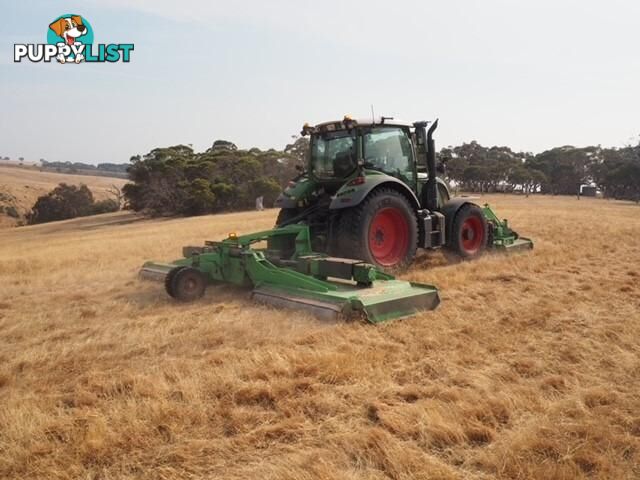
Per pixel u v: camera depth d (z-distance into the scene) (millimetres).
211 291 6332
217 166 52969
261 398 3150
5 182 101312
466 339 4273
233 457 2506
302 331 4473
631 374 3518
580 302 5527
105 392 3230
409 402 3115
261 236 6266
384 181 6859
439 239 7898
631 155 70500
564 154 78062
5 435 2691
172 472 2365
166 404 2979
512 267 7629
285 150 60031
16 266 9781
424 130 8016
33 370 3732
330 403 3021
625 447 2559
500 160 79875
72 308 5715
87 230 38219
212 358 3787
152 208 51406
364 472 2371
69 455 2514
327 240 7023
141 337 4418
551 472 2330
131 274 8031
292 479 2285
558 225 14891
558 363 3732
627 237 11664
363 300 4719
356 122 6992
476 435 2689
